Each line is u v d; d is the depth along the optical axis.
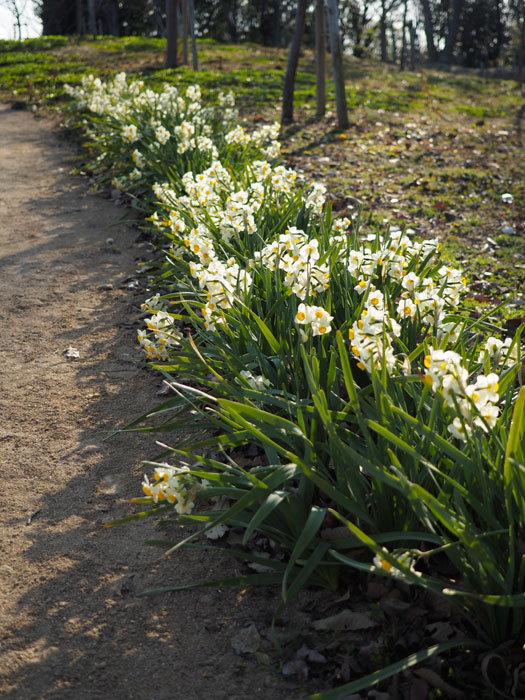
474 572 1.90
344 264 3.26
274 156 6.29
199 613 2.20
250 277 3.36
